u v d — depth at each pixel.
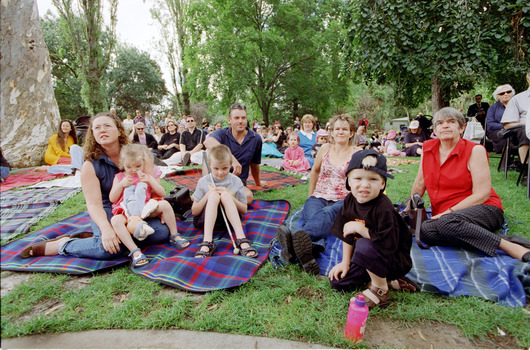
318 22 21.39
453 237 2.46
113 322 1.76
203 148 8.03
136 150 2.66
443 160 2.80
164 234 2.78
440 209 2.82
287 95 22.45
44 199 4.21
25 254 2.47
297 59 21.14
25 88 7.01
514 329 1.69
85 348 1.59
